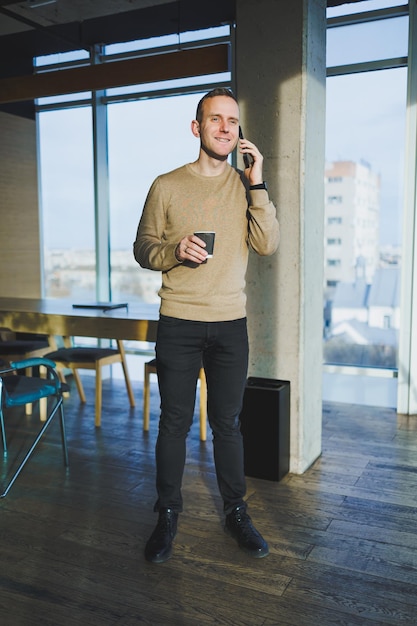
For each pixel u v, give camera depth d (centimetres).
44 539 264
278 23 315
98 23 548
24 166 592
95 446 390
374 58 461
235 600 217
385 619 206
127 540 263
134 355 588
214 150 230
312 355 346
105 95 567
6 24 579
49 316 439
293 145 318
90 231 595
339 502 300
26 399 315
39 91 497
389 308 486
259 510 291
